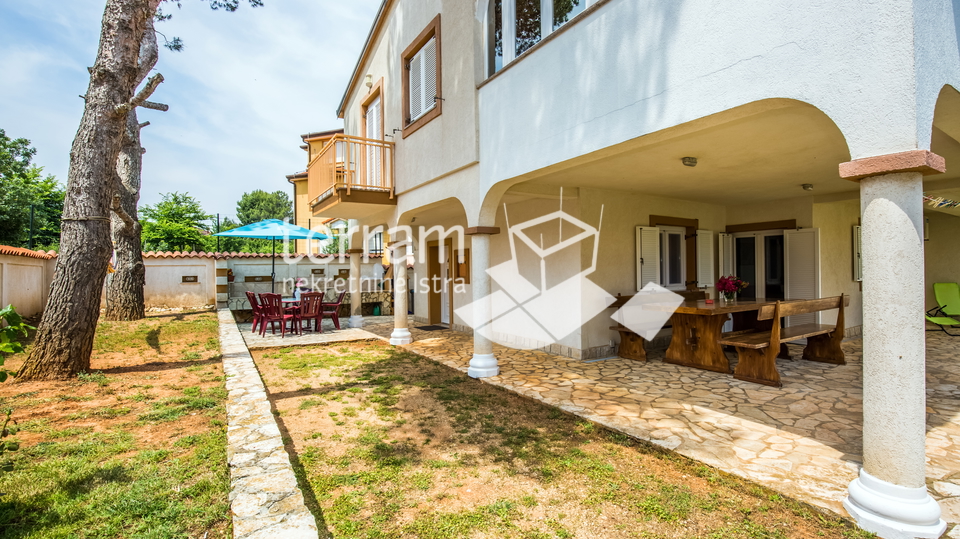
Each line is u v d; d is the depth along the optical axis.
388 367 7.09
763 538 2.51
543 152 5.12
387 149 9.36
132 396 4.94
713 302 7.19
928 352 7.67
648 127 3.87
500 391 5.64
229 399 4.54
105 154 5.89
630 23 4.03
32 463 3.20
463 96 6.59
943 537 2.46
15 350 2.45
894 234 2.49
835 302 6.56
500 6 6.18
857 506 2.67
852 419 4.37
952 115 3.75
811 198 8.12
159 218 20.44
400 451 3.77
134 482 2.95
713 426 4.22
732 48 3.23
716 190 7.71
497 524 2.68
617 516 2.76
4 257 9.00
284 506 2.39
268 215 47.97
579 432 4.19
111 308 10.58
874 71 2.50
